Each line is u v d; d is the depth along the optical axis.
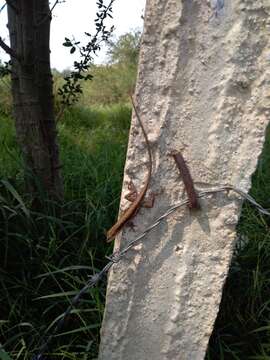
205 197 0.39
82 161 0.92
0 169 0.81
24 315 0.53
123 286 0.41
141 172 0.39
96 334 0.51
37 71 0.62
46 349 0.49
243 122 0.37
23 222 0.60
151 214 0.40
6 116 1.42
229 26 0.36
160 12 0.36
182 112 0.38
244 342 0.51
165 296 0.41
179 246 0.40
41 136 0.64
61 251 0.59
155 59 0.37
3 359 0.41
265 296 0.56
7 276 0.57
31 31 0.59
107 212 0.68
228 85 0.37
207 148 0.38
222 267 0.40
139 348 0.43
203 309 0.41
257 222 0.69
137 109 0.38
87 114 1.64
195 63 0.37
